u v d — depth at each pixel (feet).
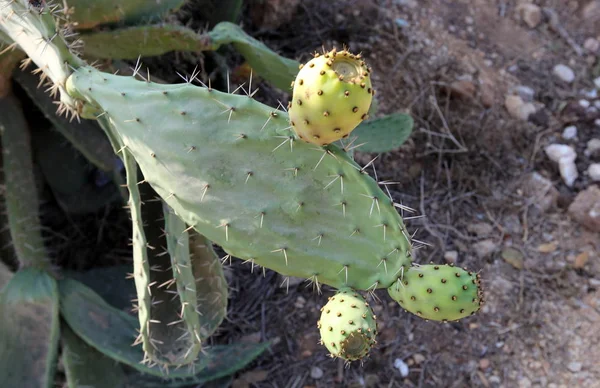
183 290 2.69
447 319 2.18
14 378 3.06
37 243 3.30
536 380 3.57
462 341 3.66
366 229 2.28
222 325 3.67
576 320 3.73
